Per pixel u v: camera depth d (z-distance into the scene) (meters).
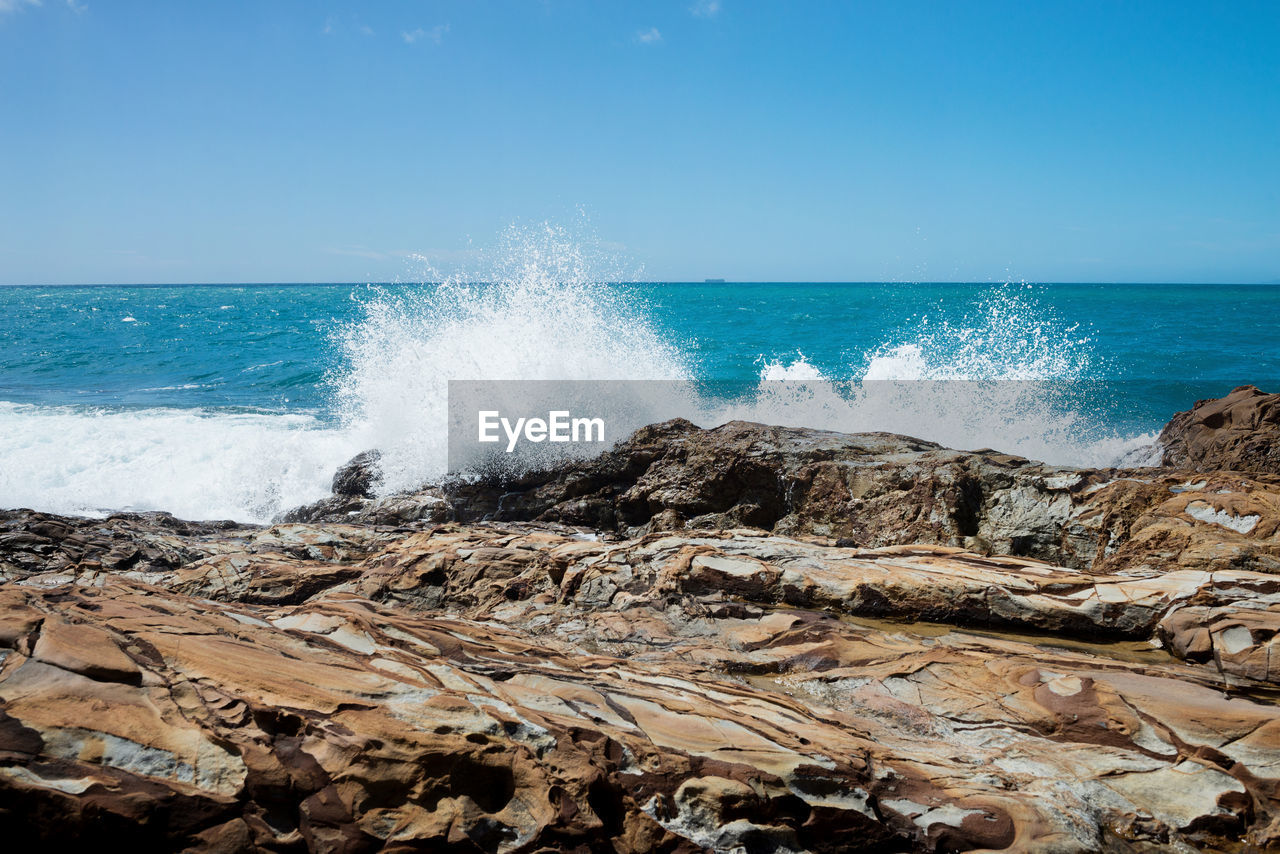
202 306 65.44
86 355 25.19
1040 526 5.49
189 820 1.94
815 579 4.57
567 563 5.08
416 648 3.18
